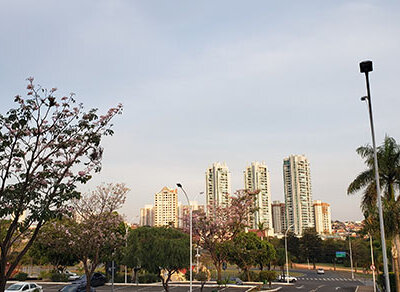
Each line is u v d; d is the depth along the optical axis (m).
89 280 25.94
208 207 46.16
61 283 47.72
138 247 27.33
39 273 58.66
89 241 25.98
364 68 20.44
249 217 47.00
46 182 12.34
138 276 49.53
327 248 117.31
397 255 31.39
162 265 27.38
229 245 47.44
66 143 12.88
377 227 30.64
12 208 11.69
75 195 12.27
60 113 13.05
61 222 28.06
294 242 120.00
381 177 31.91
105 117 13.72
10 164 12.18
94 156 13.20
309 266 114.88
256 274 57.78
